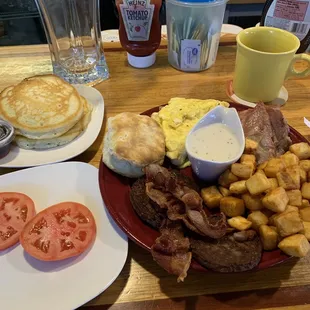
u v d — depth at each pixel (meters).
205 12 1.26
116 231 0.85
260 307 0.75
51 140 1.07
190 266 0.73
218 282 0.79
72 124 1.08
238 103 1.17
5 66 1.45
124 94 1.32
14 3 2.38
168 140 0.98
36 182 0.96
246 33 1.22
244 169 0.83
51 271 0.78
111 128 0.97
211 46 1.38
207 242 0.76
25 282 0.76
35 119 1.05
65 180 0.97
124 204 0.88
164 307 0.75
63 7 1.32
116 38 1.70
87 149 1.11
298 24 1.38
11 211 0.88
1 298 0.73
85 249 0.80
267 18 1.45
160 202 0.78
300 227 0.74
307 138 1.13
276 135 0.99
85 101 1.19
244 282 0.79
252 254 0.73
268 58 1.13
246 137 0.95
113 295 0.77
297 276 0.80
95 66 1.42
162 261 0.72
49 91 1.12
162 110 1.07
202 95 1.32
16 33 2.40
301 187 0.85
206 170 0.89
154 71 1.44
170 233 0.75
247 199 0.81
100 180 0.92
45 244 0.80
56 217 0.85
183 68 1.43
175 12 1.29
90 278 0.76
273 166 0.84
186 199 0.76
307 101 1.29
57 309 0.71
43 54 1.52
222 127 0.96
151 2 1.27
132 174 0.92
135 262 0.83
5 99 1.10
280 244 0.74
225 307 0.75
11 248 0.82
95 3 1.35
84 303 0.72
